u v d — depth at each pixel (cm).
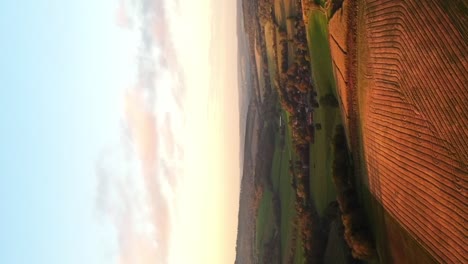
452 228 4069
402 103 4719
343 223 5922
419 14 4409
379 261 5256
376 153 5291
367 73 5375
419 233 4506
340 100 6362
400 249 4816
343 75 6022
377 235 5300
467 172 3897
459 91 3972
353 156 5934
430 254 4353
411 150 4609
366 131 5500
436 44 4206
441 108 4172
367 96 5412
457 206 4006
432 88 4275
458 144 3991
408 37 4581
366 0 5288
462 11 3916
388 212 5050
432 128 4291
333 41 6300
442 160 4166
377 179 5281
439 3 4147
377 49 5116
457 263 4025
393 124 4903
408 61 4600
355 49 5644
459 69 3962
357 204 5762
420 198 4491
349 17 5719
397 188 4878
